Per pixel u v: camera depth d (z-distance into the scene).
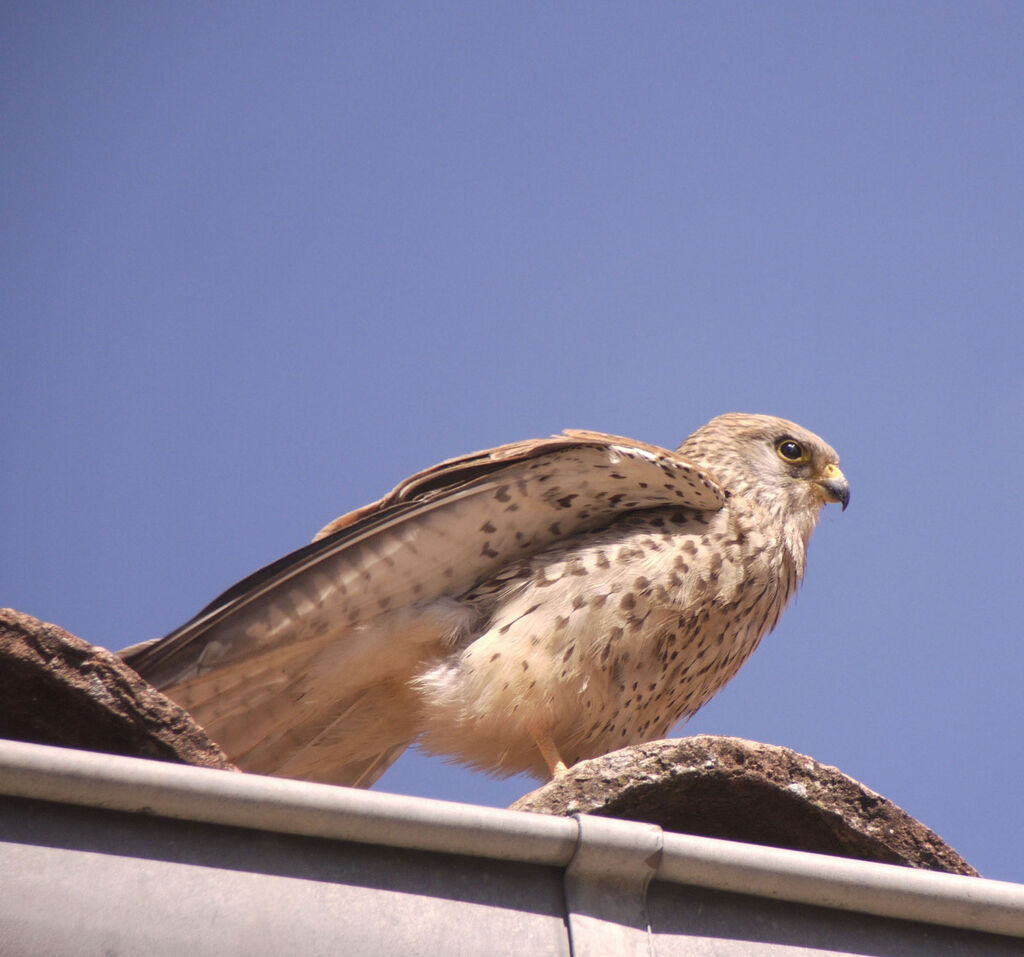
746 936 6.25
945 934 6.49
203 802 5.75
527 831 6.02
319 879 5.87
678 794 7.20
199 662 10.20
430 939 5.85
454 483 11.18
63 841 5.67
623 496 11.67
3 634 6.50
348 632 10.91
